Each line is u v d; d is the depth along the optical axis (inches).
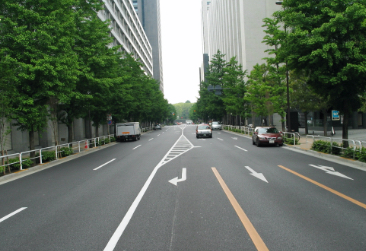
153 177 355.3
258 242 154.4
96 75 683.4
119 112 1205.1
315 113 1456.7
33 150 499.5
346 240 154.6
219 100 1907.0
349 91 445.1
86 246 154.9
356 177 322.3
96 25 668.7
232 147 746.2
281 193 260.1
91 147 878.4
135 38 2561.5
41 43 451.2
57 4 494.3
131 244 155.8
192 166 438.3
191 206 224.7
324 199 236.7
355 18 371.6
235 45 2042.3
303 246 148.3
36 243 161.2
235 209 214.2
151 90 1856.5
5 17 450.3
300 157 514.9
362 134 1037.8
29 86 456.8
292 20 444.5
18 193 297.3
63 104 707.4
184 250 146.6
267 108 1011.9
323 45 388.2
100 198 259.8
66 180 360.8
